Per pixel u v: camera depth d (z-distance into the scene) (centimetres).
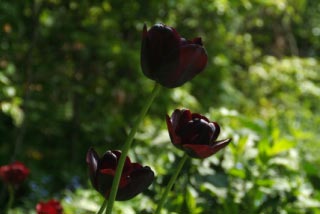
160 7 600
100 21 599
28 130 599
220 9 618
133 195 140
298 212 285
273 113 787
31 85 596
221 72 691
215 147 144
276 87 868
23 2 537
